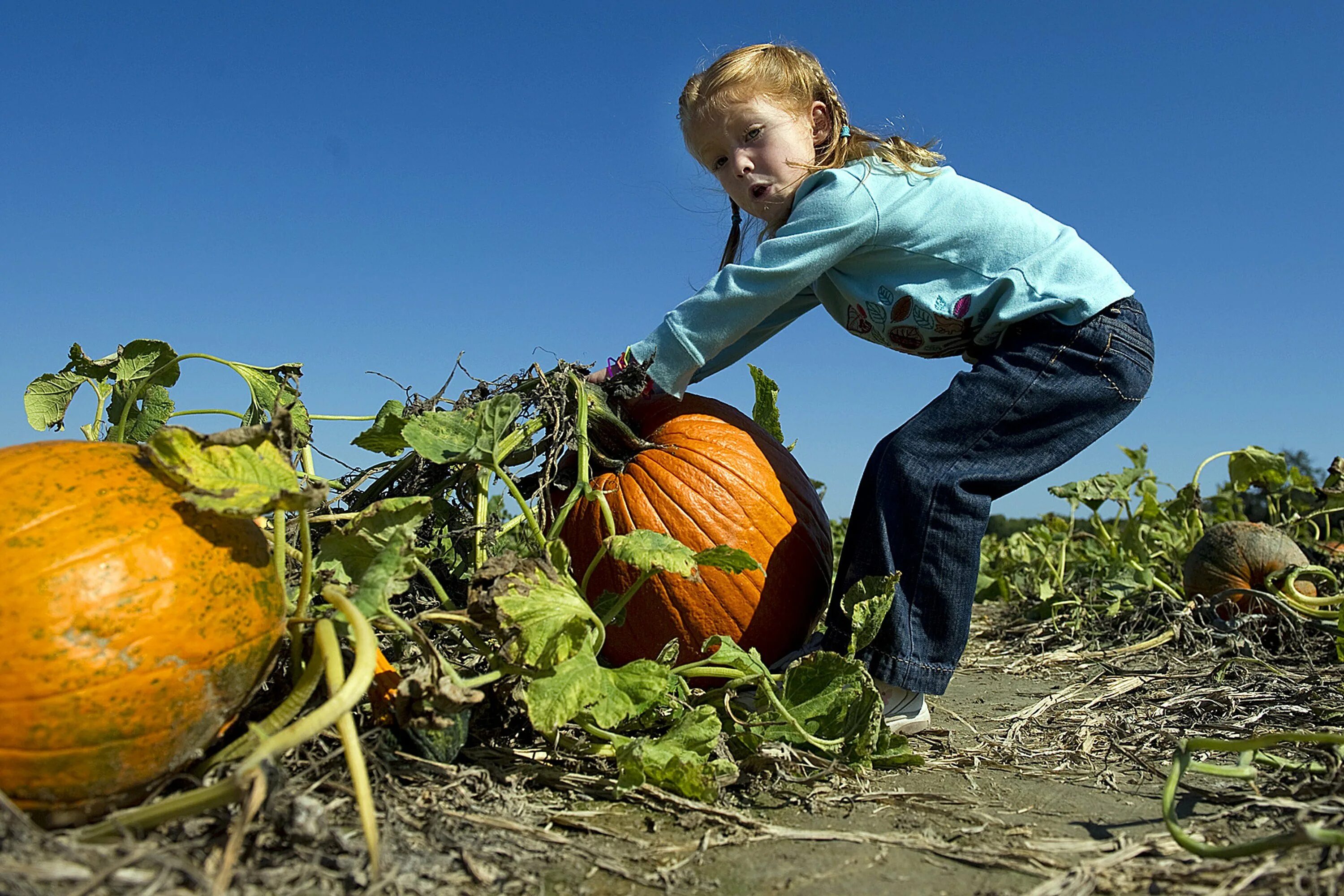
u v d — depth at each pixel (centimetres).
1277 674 290
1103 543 481
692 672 205
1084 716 257
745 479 249
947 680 233
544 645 173
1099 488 459
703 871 147
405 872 135
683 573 190
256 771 125
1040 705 265
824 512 274
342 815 153
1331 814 168
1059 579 441
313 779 163
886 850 157
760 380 320
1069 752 221
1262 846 136
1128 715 254
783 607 246
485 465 207
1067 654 351
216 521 151
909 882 144
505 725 200
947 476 232
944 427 238
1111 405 246
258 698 186
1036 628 407
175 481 152
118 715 132
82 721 130
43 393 235
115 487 146
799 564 250
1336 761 193
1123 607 407
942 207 260
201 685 141
